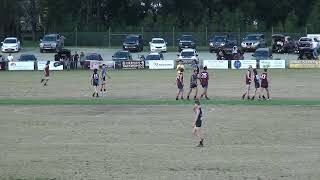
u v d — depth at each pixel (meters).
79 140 94.06
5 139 95.44
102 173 72.44
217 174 71.75
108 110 128.38
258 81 146.75
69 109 130.38
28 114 122.94
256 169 74.19
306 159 79.69
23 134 99.81
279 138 94.62
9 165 77.06
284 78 199.38
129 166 76.06
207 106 133.62
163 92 162.25
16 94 160.00
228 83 184.50
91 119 115.50
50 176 71.12
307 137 95.38
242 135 97.31
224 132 100.12
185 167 75.38
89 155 82.88
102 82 162.62
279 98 148.00
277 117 116.25
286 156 81.62
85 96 154.88
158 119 114.56
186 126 106.25
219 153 83.75
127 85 180.88
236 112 123.75
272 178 69.75
